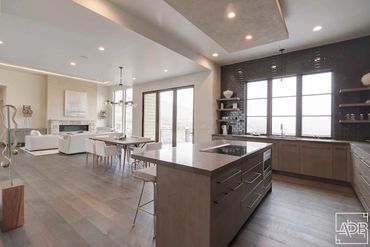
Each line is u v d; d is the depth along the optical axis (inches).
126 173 174.7
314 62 179.8
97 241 78.2
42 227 87.6
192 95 255.0
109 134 273.3
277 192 134.5
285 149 175.3
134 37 139.3
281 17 107.3
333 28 145.0
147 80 294.2
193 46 180.2
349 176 144.9
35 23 129.0
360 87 157.8
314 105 183.9
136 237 81.2
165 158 76.0
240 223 83.0
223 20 109.0
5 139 102.0
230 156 81.0
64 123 370.9
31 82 348.8
